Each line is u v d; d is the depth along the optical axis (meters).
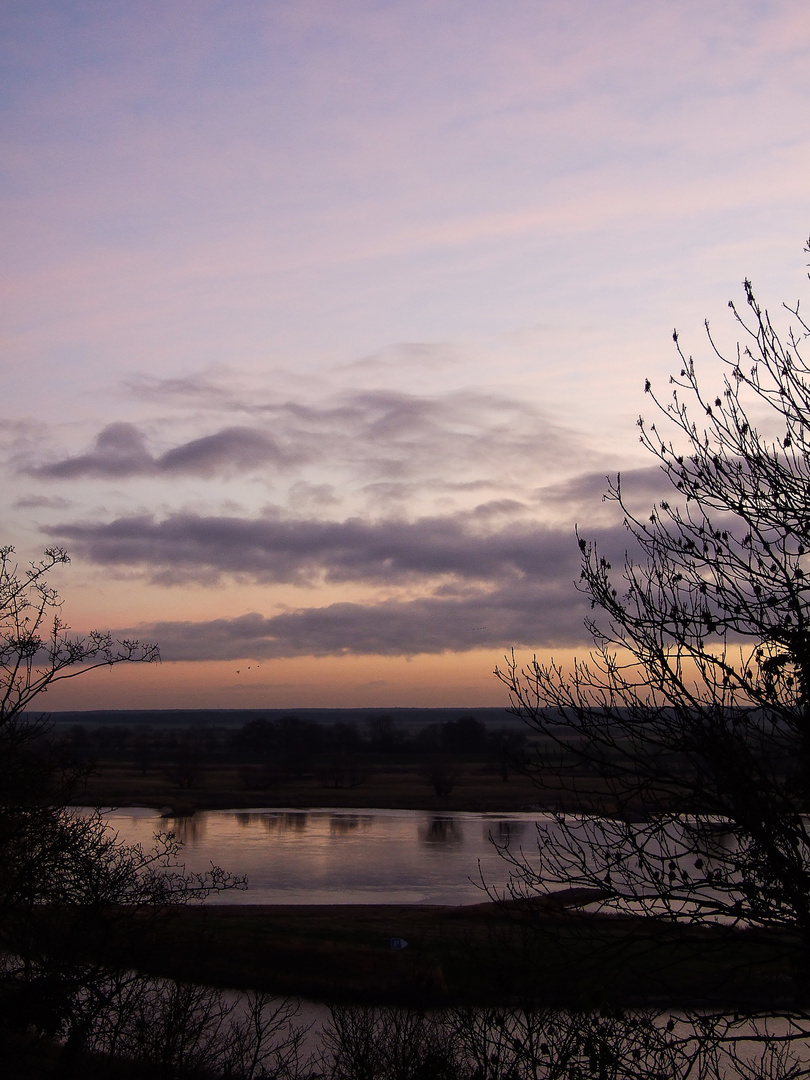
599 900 7.62
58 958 11.94
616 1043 7.20
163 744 169.25
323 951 27.48
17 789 12.22
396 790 102.19
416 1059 10.67
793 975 6.93
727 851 7.14
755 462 7.57
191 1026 15.23
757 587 7.23
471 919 32.59
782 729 7.14
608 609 7.54
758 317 7.79
